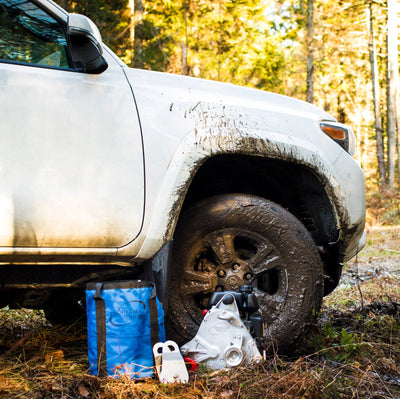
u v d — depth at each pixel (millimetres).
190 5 17062
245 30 18188
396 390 2396
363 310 3713
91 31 2277
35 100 2301
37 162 2266
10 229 2209
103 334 2232
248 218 2666
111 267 2582
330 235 2949
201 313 2664
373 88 24734
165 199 2430
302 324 2658
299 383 2201
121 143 2398
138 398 2084
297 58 18500
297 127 2822
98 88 2426
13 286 2467
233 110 2658
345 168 2904
